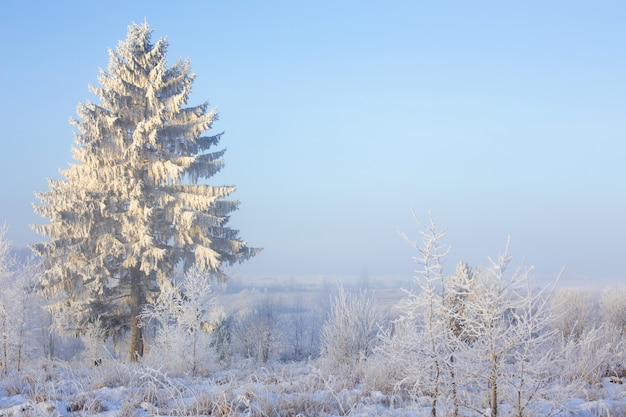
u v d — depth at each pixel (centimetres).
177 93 2720
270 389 904
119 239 2505
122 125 2573
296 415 764
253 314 3706
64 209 2489
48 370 1159
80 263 2456
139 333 2469
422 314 660
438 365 629
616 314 2983
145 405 793
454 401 618
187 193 2614
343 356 1611
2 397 874
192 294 1605
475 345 621
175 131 2625
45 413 722
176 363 1316
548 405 659
